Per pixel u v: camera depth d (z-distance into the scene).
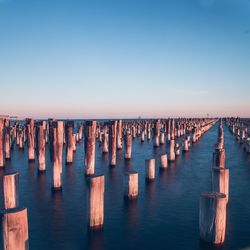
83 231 11.34
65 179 19.62
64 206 14.28
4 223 7.03
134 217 12.70
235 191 16.59
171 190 16.89
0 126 22.95
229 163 25.23
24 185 18.14
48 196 15.90
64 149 33.84
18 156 29.72
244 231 11.18
